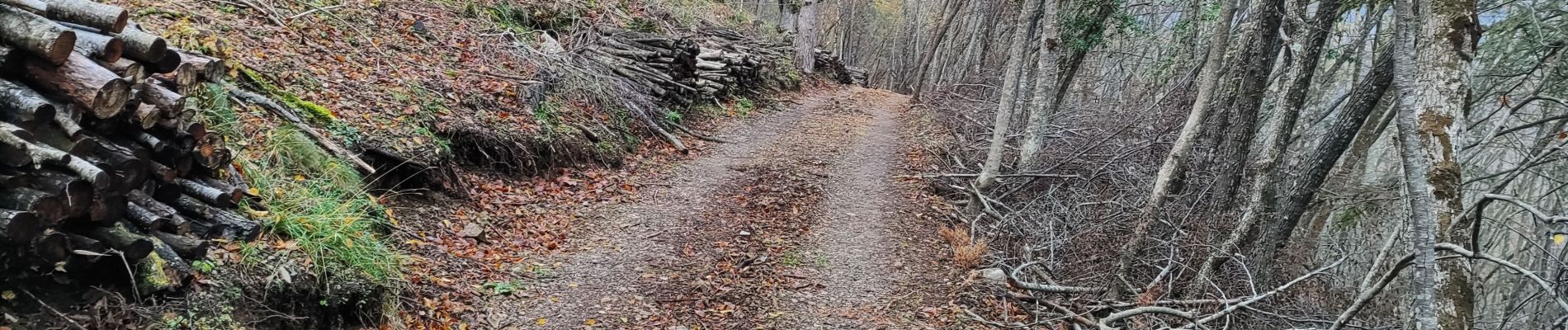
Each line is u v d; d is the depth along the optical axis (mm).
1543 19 9297
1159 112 11734
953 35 28031
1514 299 12445
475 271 6012
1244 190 10648
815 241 7691
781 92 15781
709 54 13484
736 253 7062
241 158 5594
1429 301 4074
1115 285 7242
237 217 4727
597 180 8578
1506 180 7656
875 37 43406
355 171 6488
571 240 7051
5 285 3525
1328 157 8648
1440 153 4641
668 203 8258
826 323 5984
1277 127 8055
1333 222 14531
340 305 4848
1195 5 14609
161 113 4160
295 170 6043
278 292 4551
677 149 10297
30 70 3578
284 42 8031
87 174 3523
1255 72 8719
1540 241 12758
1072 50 14445
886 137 12727
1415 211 4113
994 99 15188
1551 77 9812
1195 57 15469
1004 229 8805
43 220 3439
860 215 8641
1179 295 7684
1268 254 8133
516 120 8531
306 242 4949
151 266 4020
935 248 8016
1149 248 7875
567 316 5570
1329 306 8508
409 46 9375
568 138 8805
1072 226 8602
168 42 6914
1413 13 5000
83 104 3615
